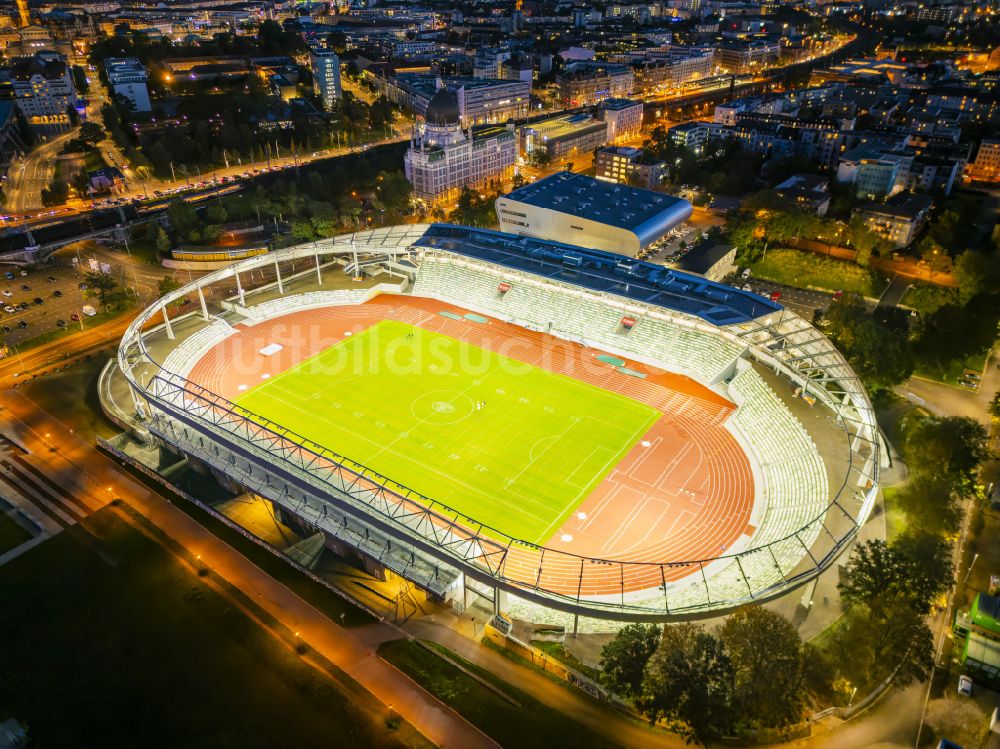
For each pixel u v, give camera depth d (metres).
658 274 181.12
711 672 83.69
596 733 85.12
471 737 84.56
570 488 127.50
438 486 126.94
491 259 193.25
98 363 167.50
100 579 107.31
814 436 130.75
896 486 124.75
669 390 158.00
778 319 159.25
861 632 92.75
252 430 140.25
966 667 93.19
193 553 112.88
